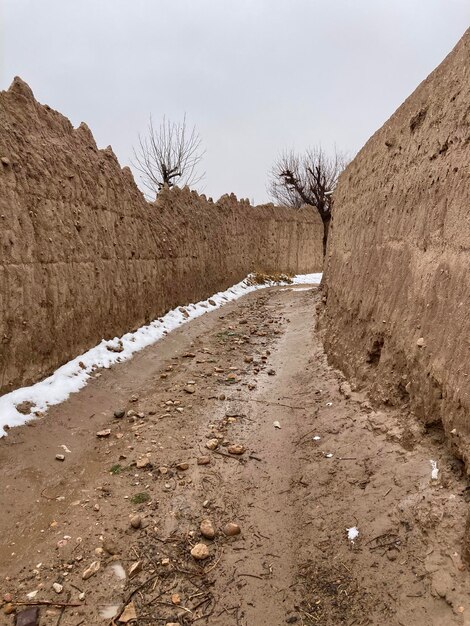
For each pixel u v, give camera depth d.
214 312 12.29
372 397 4.65
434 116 4.15
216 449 4.76
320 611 2.73
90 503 3.82
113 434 5.05
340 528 3.31
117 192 8.02
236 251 17.22
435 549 2.74
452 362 3.17
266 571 3.10
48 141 6.01
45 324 5.61
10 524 3.49
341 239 8.48
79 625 2.72
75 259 6.40
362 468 3.80
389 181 5.45
